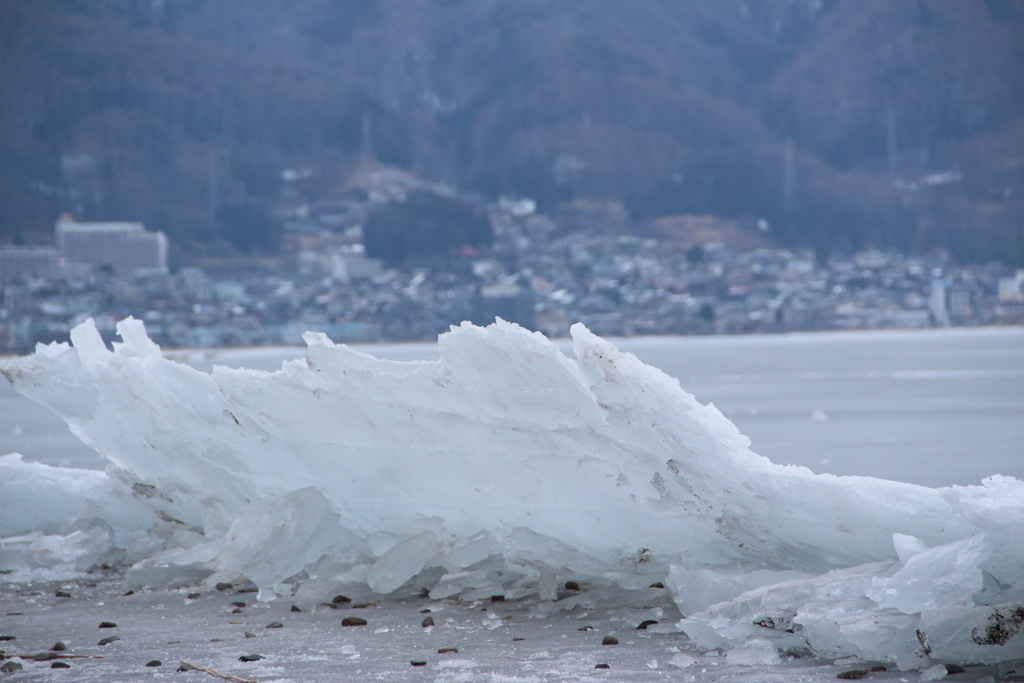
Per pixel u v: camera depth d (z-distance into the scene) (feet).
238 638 50.75
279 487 69.77
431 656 45.39
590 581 60.13
